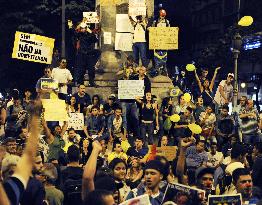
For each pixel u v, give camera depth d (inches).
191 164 459.5
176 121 618.8
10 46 1485.0
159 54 818.2
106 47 868.0
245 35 1754.4
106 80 860.6
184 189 240.7
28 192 222.1
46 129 498.3
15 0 1445.6
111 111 695.7
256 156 424.8
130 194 276.8
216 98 808.9
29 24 1455.5
